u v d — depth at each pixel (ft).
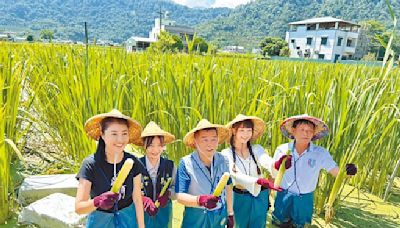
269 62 28.17
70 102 16.70
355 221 14.15
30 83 20.63
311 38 172.24
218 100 14.71
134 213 9.31
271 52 151.64
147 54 24.31
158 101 16.46
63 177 14.85
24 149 18.99
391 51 13.14
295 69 20.84
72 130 16.66
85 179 8.63
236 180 11.48
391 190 17.62
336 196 14.15
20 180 15.42
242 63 22.90
